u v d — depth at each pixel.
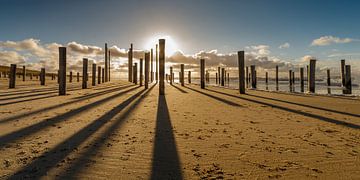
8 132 5.70
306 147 4.68
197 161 3.94
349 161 3.93
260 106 10.41
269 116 7.98
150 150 4.47
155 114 8.27
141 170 3.56
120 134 5.59
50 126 6.33
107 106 10.14
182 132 5.80
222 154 4.27
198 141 5.07
